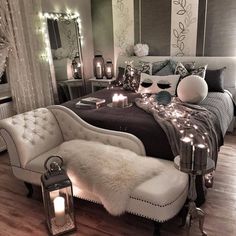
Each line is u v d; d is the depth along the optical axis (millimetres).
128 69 4152
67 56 4477
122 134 2453
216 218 2182
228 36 3914
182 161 1661
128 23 4625
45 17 3992
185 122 2361
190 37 4184
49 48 4051
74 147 2352
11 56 3441
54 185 1907
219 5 3852
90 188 2049
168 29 4312
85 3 4809
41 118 2664
